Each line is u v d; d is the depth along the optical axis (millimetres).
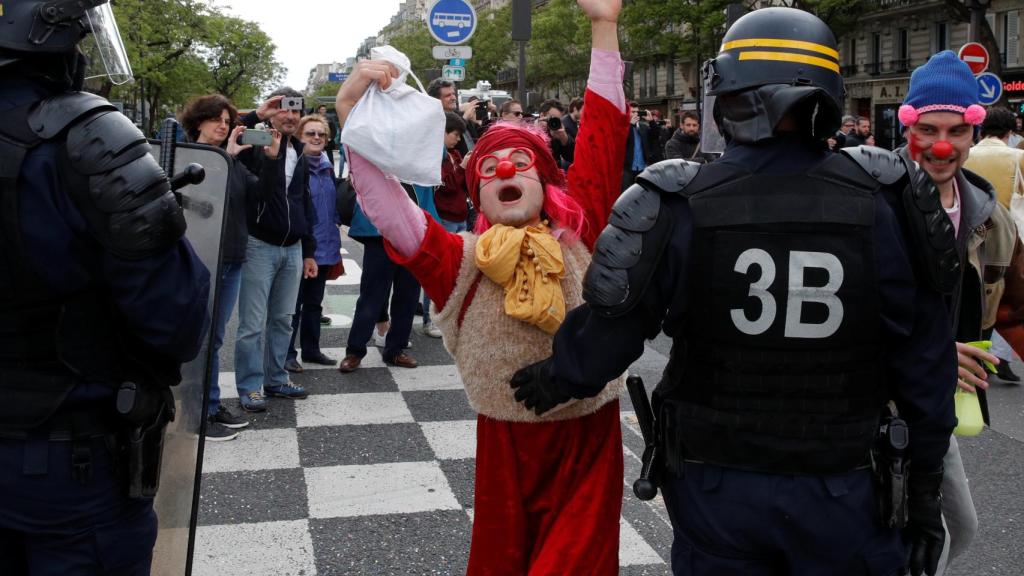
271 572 3439
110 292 1963
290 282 5512
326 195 6410
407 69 2590
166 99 38688
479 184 2723
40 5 1872
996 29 31094
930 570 2053
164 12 35344
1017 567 3629
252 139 4977
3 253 1853
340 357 6695
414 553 3625
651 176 1976
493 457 2629
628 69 3953
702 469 1998
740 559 1971
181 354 2023
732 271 1918
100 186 1858
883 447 1982
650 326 2014
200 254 2635
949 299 2635
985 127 5781
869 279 1903
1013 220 3219
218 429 4875
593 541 2537
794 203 1908
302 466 4508
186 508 2598
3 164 1839
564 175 2824
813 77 1944
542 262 2568
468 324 2643
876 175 1941
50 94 1933
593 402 2566
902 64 35344
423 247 2609
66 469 1920
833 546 1946
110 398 1980
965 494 2658
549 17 49531
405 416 5312
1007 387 6227
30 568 1984
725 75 1986
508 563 2617
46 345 1896
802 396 1918
